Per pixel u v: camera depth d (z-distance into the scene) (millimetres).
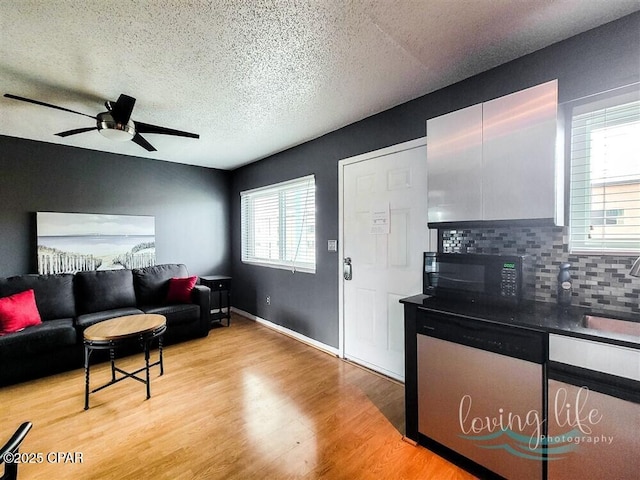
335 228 3057
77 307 3191
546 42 1671
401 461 1608
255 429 1875
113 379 2344
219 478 1502
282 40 1625
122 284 3455
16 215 3203
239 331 3844
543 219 1474
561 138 1587
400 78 2035
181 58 1780
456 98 2098
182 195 4379
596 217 1608
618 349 1110
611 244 1567
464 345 1521
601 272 1558
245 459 1627
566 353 1229
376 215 2637
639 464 1081
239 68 1895
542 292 1744
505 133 1584
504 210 1593
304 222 3496
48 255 3338
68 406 2127
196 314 3502
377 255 2648
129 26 1493
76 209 3543
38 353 2537
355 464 1589
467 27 1536
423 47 1701
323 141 3166
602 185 1589
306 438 1794
